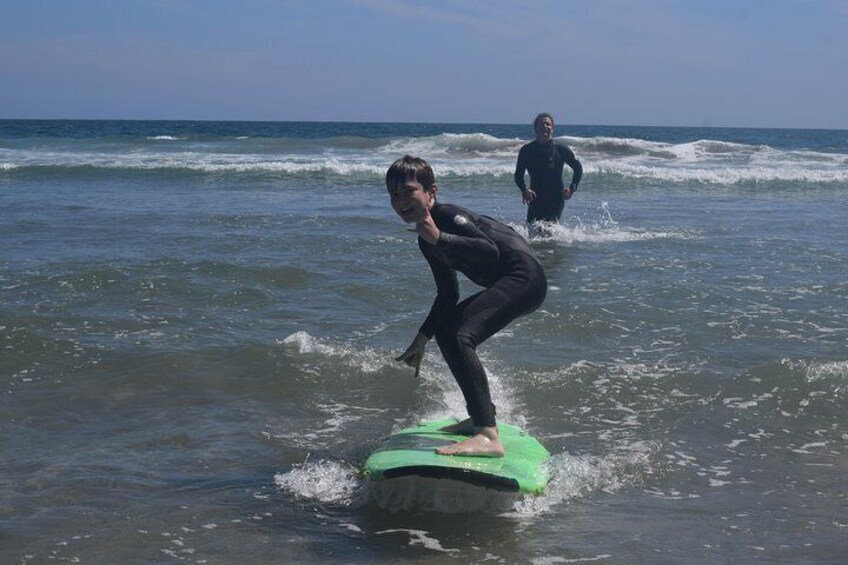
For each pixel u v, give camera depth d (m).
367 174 20.72
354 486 4.22
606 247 11.05
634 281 8.82
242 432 4.91
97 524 3.76
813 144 53.44
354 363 6.11
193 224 12.30
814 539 3.71
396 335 6.85
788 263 9.88
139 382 5.68
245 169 20.97
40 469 4.34
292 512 3.93
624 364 6.14
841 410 5.33
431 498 4.04
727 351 6.44
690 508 4.02
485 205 15.76
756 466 4.54
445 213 4.18
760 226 13.19
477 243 4.09
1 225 11.92
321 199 16.02
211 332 6.78
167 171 20.61
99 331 6.73
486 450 4.12
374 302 7.90
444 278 4.36
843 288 8.52
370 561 3.47
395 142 30.19
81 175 20.05
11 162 22.14
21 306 7.34
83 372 5.84
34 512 3.85
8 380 5.66
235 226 12.14
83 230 11.57
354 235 11.41
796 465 4.56
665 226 13.22
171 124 101.81
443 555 3.53
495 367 6.07
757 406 5.39
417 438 4.37
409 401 5.49
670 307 7.73
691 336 6.83
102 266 8.88
